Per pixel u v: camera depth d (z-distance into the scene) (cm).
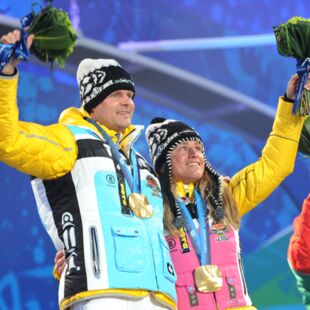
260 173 1448
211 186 1441
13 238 2291
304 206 1497
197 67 2520
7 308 2256
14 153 1130
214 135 2500
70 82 2388
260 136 2542
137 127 1302
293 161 1453
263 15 2620
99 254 1153
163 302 1181
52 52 1219
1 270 2269
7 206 2295
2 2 2323
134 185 1238
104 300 1141
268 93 2580
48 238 2320
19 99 2327
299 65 1389
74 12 2406
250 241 2469
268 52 2603
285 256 2491
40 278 2302
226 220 1412
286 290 2475
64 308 1159
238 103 2539
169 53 2498
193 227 1398
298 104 1395
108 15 2447
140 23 2481
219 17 2570
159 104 2462
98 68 1299
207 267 1355
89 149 1213
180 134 1446
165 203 1408
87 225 1169
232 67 2556
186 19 2533
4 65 1095
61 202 1194
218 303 1348
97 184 1192
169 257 1223
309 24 1391
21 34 1117
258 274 2462
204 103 2506
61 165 1180
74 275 1152
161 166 1450
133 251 1167
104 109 1287
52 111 2362
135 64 2458
